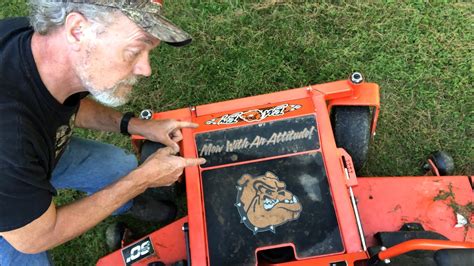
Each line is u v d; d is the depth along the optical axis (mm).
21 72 1592
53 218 1776
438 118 3139
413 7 3350
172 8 3525
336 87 2557
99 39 1438
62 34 1477
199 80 3389
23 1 3578
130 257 2613
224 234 2350
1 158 1534
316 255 2262
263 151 2498
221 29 3461
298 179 2412
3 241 2098
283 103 2598
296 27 3416
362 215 2561
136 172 1948
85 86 1616
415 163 3082
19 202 1617
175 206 3049
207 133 2572
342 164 2406
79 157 2447
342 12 3396
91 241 3119
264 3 3475
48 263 2275
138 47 1515
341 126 2572
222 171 2480
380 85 3242
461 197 2562
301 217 2336
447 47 3248
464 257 1713
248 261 2285
